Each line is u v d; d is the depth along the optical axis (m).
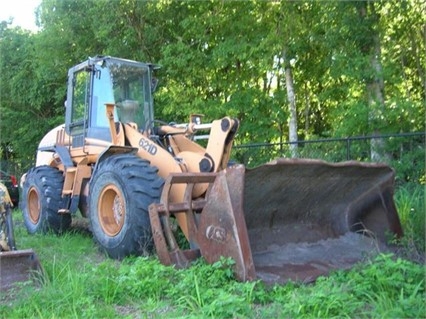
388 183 5.32
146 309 3.75
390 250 5.12
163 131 6.19
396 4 10.10
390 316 3.40
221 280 4.11
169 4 12.60
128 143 5.99
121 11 12.69
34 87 16.20
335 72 10.11
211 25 11.97
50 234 7.15
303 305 3.53
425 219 5.75
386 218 5.36
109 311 3.69
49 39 13.84
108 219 5.64
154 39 12.84
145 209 5.13
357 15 9.85
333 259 4.81
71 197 6.90
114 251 5.39
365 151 9.23
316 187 5.06
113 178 5.45
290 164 4.40
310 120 15.06
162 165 5.57
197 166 5.45
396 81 10.02
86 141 6.74
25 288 4.07
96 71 6.70
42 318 3.53
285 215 5.15
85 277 4.24
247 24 11.87
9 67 17.34
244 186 4.32
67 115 7.45
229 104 11.74
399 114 9.12
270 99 12.09
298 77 13.77
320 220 5.41
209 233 4.41
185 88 12.38
